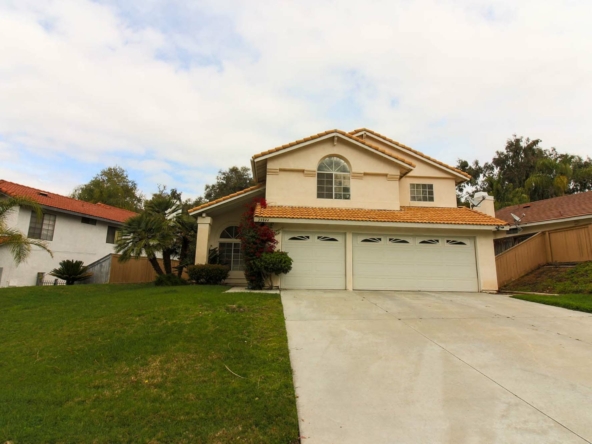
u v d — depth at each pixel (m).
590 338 7.42
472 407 4.59
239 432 4.05
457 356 6.34
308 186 15.49
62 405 4.69
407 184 17.83
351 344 6.94
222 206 16.64
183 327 7.59
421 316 9.20
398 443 3.86
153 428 4.12
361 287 13.93
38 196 21.11
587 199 20.05
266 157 15.34
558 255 16.47
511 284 15.85
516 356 6.36
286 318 8.75
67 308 10.06
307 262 13.96
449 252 14.51
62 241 21.41
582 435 3.98
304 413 4.48
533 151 41.62
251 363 5.93
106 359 6.19
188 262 16.80
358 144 15.59
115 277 20.36
